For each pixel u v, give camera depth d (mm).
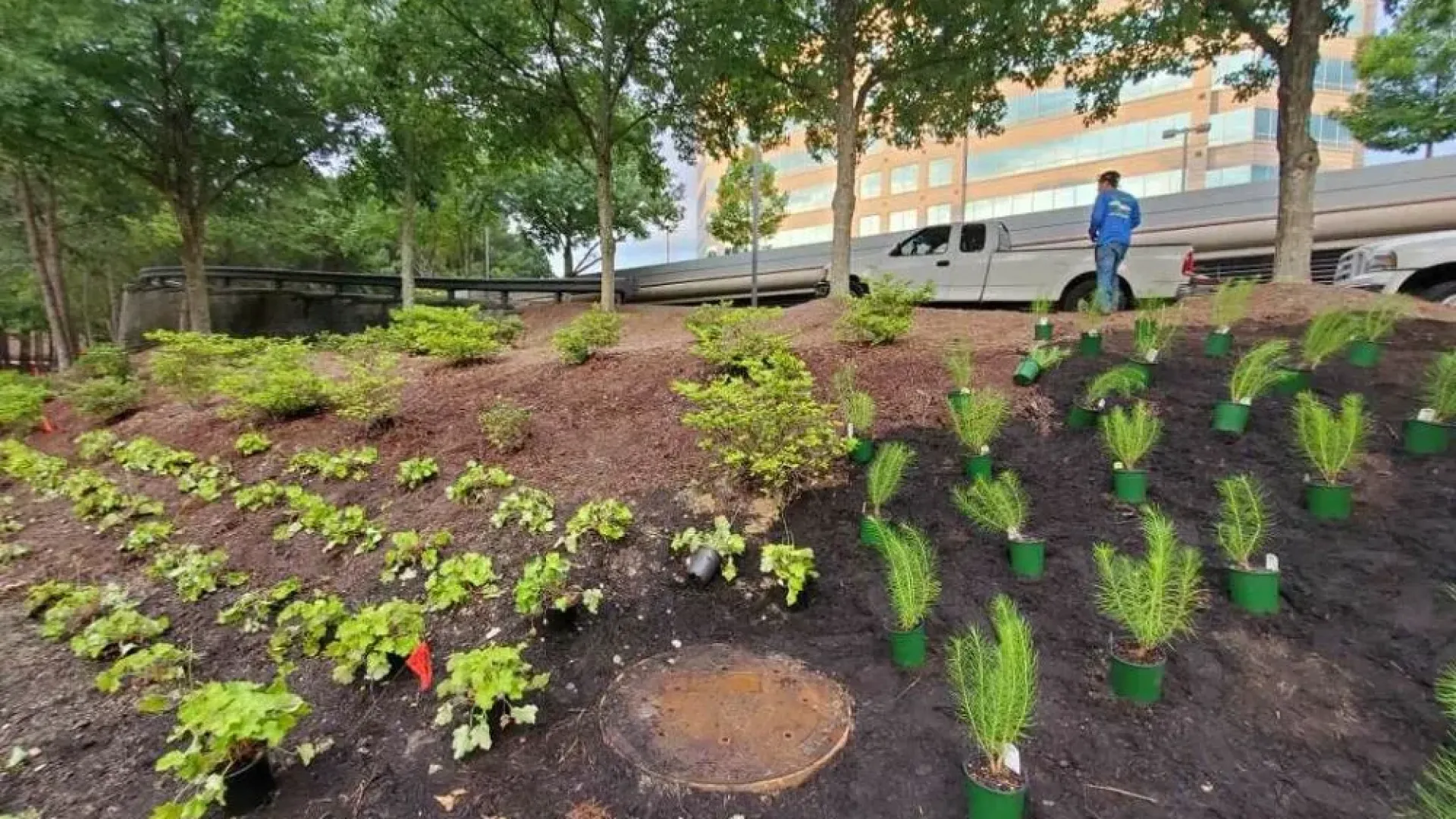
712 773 1774
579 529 3061
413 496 3848
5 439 6797
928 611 2377
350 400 4992
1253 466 2904
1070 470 3113
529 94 11047
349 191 13391
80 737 2141
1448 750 1629
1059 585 2430
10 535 4055
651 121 12547
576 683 2242
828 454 3232
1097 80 9234
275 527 3719
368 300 15492
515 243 31641
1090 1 8125
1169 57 8758
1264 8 7652
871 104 11148
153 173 11641
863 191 37844
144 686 2404
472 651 2207
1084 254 8234
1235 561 2314
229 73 10422
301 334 14742
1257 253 10695
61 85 8953
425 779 1853
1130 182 30531
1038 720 1863
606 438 4180
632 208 21234
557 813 1700
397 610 2350
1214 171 28703
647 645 2428
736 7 8664
